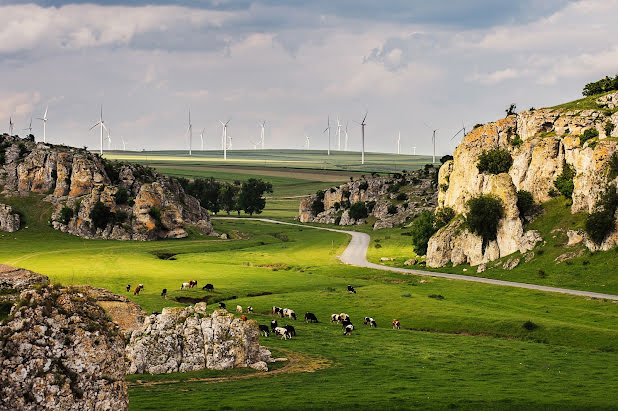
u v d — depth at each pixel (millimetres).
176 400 46844
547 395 52281
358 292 123812
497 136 188500
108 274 143125
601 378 60531
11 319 29250
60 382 28875
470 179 184000
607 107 167625
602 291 117250
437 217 193375
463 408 47469
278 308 102750
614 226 129750
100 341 30344
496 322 93750
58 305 30578
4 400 27906
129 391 50750
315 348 74688
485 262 154500
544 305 108188
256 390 51938
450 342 81188
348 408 46156
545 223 151125
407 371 62656
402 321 99938
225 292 123250
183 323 63875
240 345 63438
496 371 63375
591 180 142625
